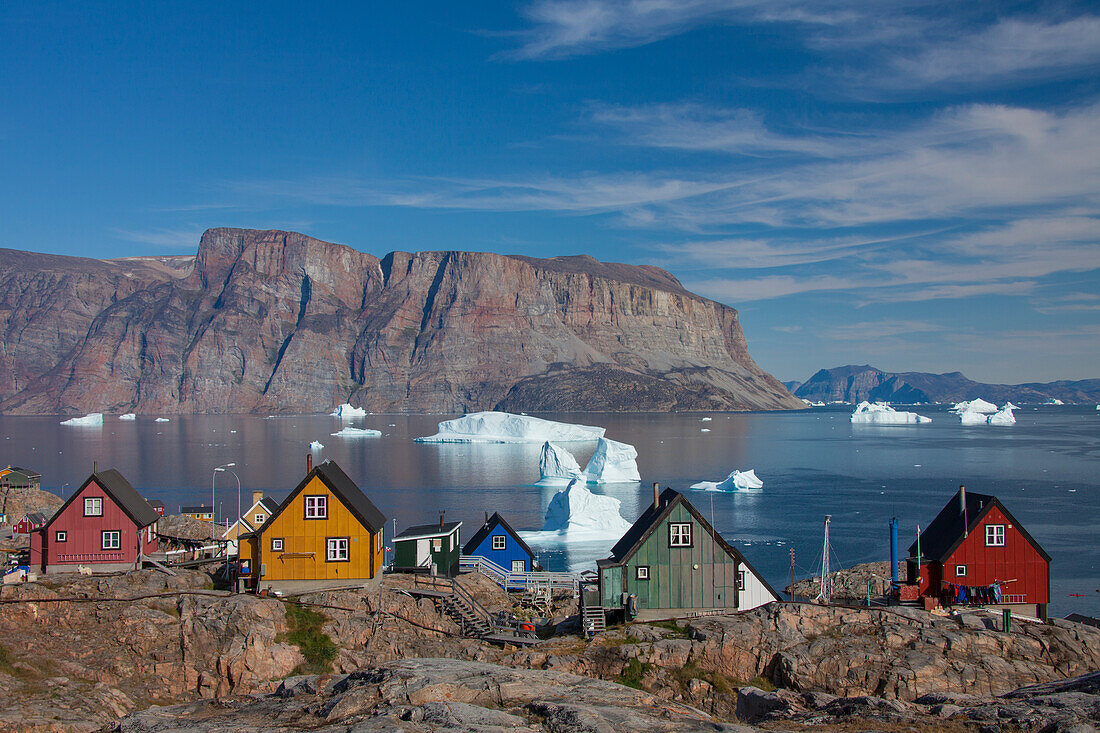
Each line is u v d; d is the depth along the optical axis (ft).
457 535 205.98
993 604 143.54
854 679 113.70
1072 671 118.01
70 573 166.61
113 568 174.50
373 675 83.41
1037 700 75.77
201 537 232.12
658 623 133.80
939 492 461.78
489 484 529.45
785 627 125.39
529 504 429.79
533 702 72.08
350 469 630.33
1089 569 261.85
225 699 84.07
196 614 133.69
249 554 154.61
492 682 78.02
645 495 472.85
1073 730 65.92
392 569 186.91
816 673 114.52
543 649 124.67
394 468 643.86
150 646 128.77
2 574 167.73
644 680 114.73
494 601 176.35
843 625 127.75
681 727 66.18
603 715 67.97
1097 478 523.70
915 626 125.90
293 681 87.10
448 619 153.07
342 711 71.97
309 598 145.38
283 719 72.59
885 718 76.33
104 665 124.57
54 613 135.13
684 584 140.97
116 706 111.65
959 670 114.11
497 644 140.77
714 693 111.96
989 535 146.61
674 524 141.90
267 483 494.59
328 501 153.38
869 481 526.16
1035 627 128.26
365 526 153.48
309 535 152.87
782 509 401.49
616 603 140.05
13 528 234.38
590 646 122.42
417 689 75.00
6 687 110.83
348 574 152.97
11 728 95.45
